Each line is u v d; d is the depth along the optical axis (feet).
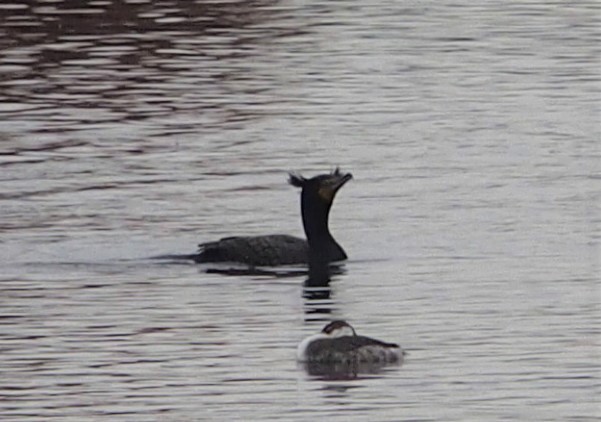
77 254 89.56
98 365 71.26
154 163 111.45
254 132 120.57
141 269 87.35
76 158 112.98
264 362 71.56
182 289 83.46
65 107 128.57
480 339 74.84
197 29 159.12
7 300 81.30
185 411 65.46
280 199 101.96
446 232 94.12
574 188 104.27
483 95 132.57
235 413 65.21
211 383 68.80
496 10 172.76
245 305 80.74
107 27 158.20
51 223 95.76
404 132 120.47
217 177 107.55
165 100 131.03
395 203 100.83
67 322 77.56
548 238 92.79
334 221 96.73
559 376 69.62
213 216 97.81
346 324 72.23
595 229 94.48
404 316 78.69
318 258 88.48
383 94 133.28
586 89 134.82
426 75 140.36
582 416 64.85
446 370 70.33
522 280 84.69
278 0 176.04
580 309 79.51
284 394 67.51
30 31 155.94
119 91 133.90
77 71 140.87
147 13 165.37
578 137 118.52
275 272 87.15
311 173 108.78
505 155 113.39
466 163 111.14
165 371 70.38
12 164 111.34
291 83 137.08
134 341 74.69
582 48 151.64
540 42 154.61
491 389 67.92
